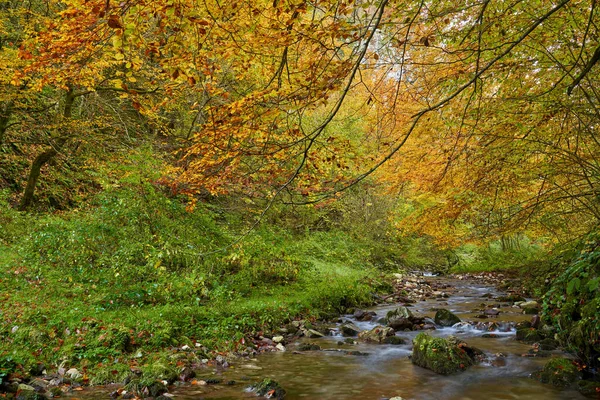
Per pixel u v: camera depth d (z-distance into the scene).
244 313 8.41
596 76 6.17
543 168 7.13
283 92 4.20
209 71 4.52
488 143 6.81
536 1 4.70
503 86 6.38
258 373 6.05
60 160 14.42
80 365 5.75
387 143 6.50
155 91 10.94
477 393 5.26
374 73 6.41
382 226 18.50
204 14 3.86
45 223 10.14
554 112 6.31
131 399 4.93
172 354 6.34
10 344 5.86
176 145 12.23
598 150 7.27
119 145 13.99
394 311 9.53
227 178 5.24
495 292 13.95
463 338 7.88
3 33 10.55
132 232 9.52
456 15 5.25
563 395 5.11
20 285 7.92
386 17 4.09
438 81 5.76
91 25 3.74
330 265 13.94
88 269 8.89
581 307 6.39
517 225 9.21
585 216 9.64
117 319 7.02
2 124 11.89
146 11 3.36
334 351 7.25
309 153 5.11
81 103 13.68
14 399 4.64
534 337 7.47
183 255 9.71
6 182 14.18
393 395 5.24
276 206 14.88
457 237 11.70
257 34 4.03
